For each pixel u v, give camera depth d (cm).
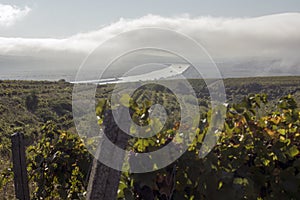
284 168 388
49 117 3447
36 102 4025
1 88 4850
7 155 1078
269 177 377
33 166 560
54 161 539
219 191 354
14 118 3600
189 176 354
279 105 409
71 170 543
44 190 550
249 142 383
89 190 290
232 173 359
